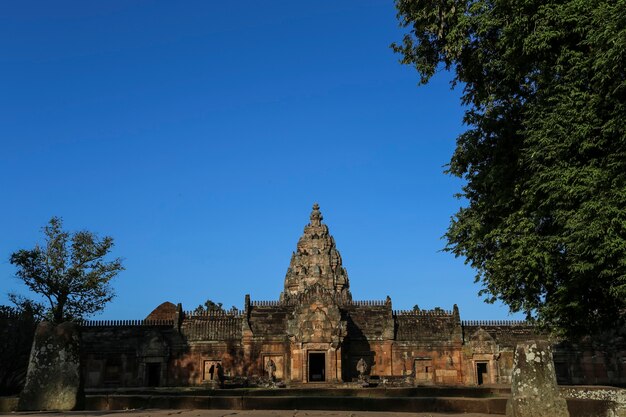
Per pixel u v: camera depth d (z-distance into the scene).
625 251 20.59
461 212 30.00
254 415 20.05
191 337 63.56
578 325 26.08
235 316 65.56
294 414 20.56
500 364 62.94
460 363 63.62
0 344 49.84
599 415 18.52
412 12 27.42
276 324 64.69
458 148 29.38
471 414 21.09
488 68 26.33
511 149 26.80
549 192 22.86
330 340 61.31
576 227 21.28
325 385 56.78
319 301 62.62
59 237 57.34
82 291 57.09
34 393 22.98
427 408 22.62
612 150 21.81
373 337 64.38
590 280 23.14
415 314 66.44
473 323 66.25
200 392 30.92
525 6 23.19
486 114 26.30
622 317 25.50
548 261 23.48
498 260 25.97
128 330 64.00
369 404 23.50
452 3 25.94
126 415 19.59
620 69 20.86
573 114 22.16
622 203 20.81
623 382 59.09
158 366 63.19
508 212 26.56
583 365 60.28
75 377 23.48
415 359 63.72
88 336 63.00
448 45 26.12
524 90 26.17
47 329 23.83
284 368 62.78
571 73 22.80
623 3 20.22
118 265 58.81
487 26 24.06
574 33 23.02
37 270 55.94
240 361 62.97
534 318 27.73
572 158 22.56
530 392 18.17
